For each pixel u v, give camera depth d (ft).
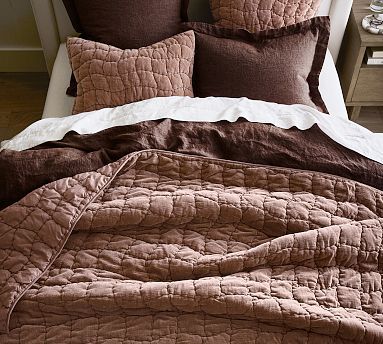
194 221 4.96
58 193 4.91
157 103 5.74
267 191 5.16
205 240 4.87
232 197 4.98
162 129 5.50
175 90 5.95
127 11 6.15
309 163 5.36
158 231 4.93
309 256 4.66
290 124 5.65
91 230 4.92
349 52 7.43
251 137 5.51
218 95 6.08
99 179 5.05
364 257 4.72
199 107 5.76
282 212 4.90
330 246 4.69
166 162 5.28
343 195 5.12
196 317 4.39
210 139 5.50
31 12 7.98
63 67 6.79
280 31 6.26
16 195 5.08
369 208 5.08
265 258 4.63
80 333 4.38
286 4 6.30
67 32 7.07
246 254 4.62
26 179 5.09
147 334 4.34
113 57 5.90
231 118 5.66
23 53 8.55
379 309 4.48
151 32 6.24
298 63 6.14
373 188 5.21
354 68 7.22
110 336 4.35
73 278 4.59
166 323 4.37
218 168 5.27
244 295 4.36
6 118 8.20
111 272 4.65
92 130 5.58
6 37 8.35
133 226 4.93
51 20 6.89
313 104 6.16
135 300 4.36
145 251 4.75
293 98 6.01
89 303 4.39
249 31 6.32
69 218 4.77
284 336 4.31
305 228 4.85
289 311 4.29
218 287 4.39
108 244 4.84
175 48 6.01
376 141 5.65
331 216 4.95
